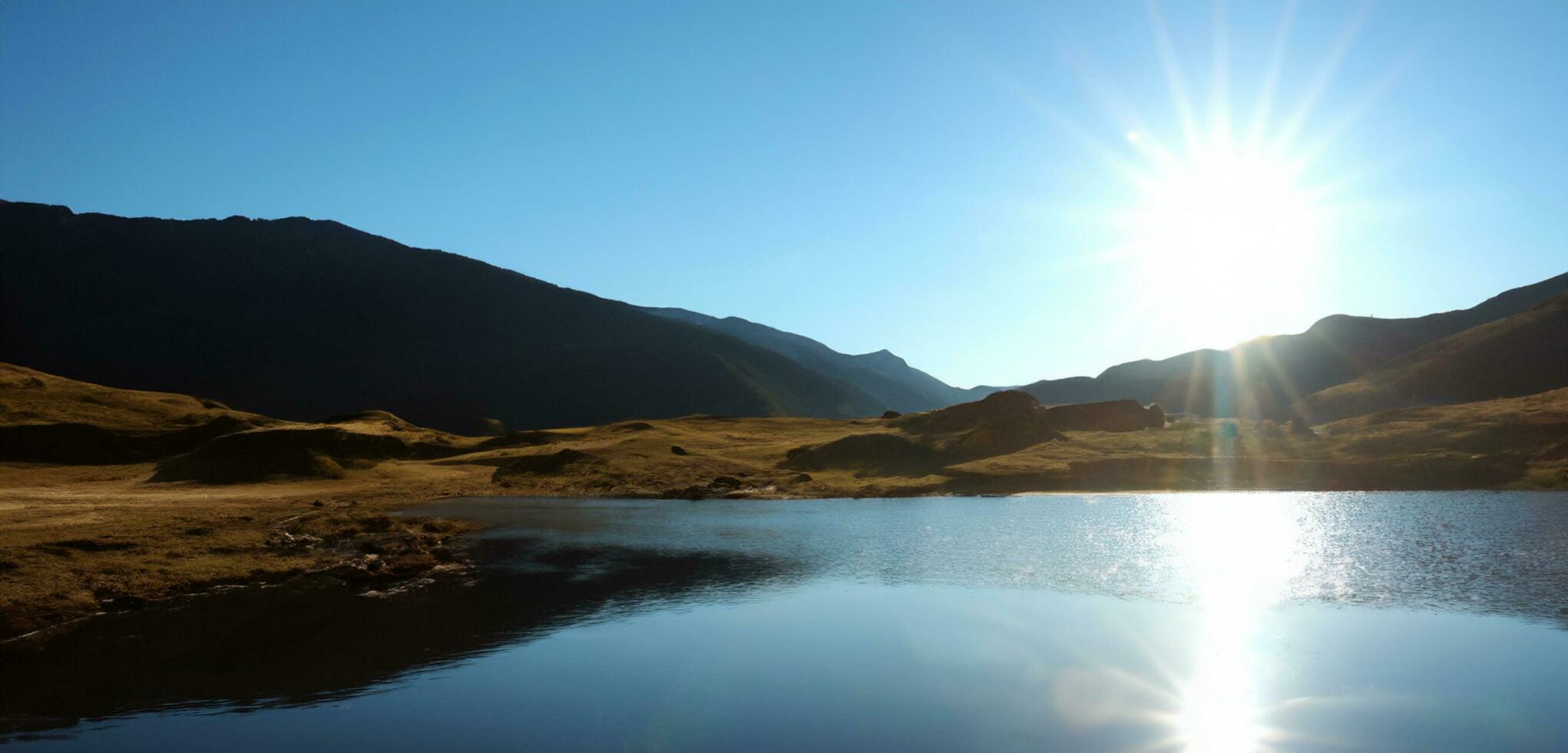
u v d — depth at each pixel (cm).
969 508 6775
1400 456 8350
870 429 13275
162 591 3472
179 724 2028
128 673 2439
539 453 11219
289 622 3052
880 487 8369
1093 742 1897
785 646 2677
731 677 2370
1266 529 5050
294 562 4047
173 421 12450
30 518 5016
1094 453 9206
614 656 2583
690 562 4269
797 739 1912
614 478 9188
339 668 2488
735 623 2978
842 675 2375
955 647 2633
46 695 2247
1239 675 2339
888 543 4812
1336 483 7950
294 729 1991
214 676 2408
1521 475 7575
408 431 14238
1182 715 2044
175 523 4747
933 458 9575
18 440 10531
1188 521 5556
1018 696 2195
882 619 2995
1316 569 3750
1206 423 11156
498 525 5991
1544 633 2670
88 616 3116
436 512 6981
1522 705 2073
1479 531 4775
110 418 12069
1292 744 1875
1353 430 9869
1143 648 2605
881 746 1862
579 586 3684
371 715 2080
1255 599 3191
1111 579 3616
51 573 3419
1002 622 2933
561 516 6594
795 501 7862
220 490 8456
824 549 4622
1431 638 2642
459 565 4231
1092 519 5759
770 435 13200
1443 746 1841
